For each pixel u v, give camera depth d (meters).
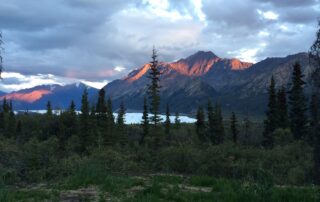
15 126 87.19
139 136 85.12
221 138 76.44
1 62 22.92
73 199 13.52
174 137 72.38
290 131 49.16
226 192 13.67
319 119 13.63
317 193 14.00
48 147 28.09
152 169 27.08
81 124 68.06
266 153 28.69
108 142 64.69
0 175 17.98
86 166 18.64
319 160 14.72
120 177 18.23
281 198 13.30
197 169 25.95
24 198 13.50
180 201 13.14
